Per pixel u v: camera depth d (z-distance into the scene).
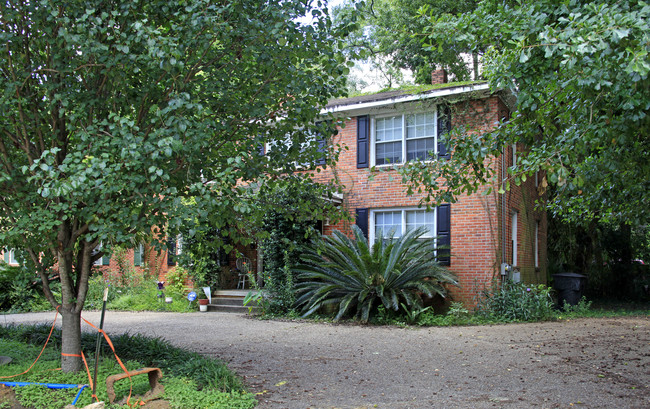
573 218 9.85
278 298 12.80
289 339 9.22
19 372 5.74
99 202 4.80
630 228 19.44
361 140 14.02
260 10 5.29
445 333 9.81
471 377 6.34
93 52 4.69
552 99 5.76
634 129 4.50
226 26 4.89
